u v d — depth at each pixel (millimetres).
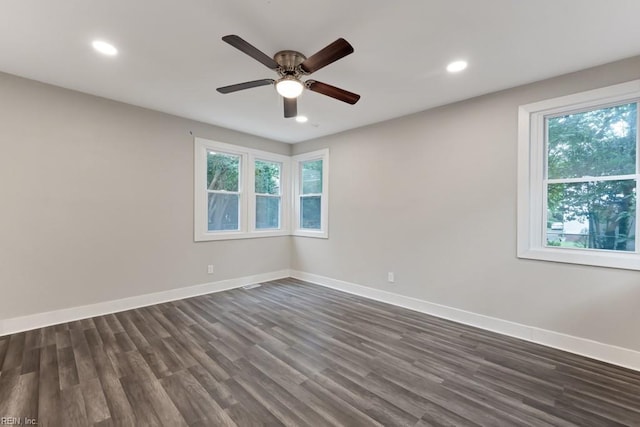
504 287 2945
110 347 2555
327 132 4539
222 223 4469
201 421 1690
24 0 1746
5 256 2785
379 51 2285
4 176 2773
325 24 1970
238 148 4531
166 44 2227
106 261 3359
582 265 2523
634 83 2291
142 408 1787
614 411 1806
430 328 3057
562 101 2611
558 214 2740
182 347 2576
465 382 2100
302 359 2398
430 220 3490
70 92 3090
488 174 3039
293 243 5246
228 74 2707
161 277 3797
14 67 2617
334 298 4062
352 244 4340
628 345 2326
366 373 2205
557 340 2639
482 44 2184
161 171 3764
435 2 1754
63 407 1785
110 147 3361
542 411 1805
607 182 2508
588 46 2184
